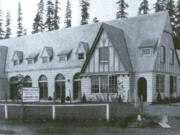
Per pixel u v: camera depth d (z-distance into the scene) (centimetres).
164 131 1425
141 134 1352
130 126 1546
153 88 2944
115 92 3002
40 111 1944
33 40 4291
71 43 3762
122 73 2958
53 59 3794
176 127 1538
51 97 3694
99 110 1914
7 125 1614
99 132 1394
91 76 3177
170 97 3209
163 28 3145
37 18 6894
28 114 1880
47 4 6750
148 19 3338
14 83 4178
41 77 3872
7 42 4694
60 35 3991
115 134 1352
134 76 3047
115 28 3309
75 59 3553
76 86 3494
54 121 1692
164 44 3209
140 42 3177
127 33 3375
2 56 4388
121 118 1683
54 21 6725
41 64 3862
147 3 5575
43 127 1530
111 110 1911
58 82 3681
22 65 4106
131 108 2038
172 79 3384
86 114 1812
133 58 3128
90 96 3161
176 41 4847
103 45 3100
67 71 3572
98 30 3303
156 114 1947
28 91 1725
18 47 4422
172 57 3400
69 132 1395
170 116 1855
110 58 3053
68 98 3475
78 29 3853
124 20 3531
